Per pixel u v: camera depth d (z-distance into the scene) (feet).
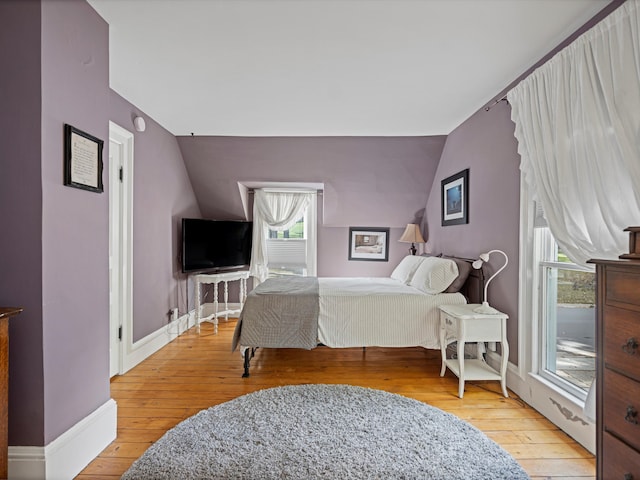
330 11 5.97
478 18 6.15
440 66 7.91
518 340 8.35
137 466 5.61
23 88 4.90
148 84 8.87
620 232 5.37
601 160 5.52
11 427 4.96
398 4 5.79
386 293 10.38
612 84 5.34
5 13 4.90
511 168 8.71
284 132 12.95
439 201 14.25
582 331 6.81
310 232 17.49
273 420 7.03
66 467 5.32
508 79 8.55
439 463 5.72
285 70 8.12
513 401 8.13
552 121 6.68
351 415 7.25
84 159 5.72
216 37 6.78
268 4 5.79
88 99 5.87
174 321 13.35
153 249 11.64
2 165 4.90
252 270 17.03
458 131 12.10
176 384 9.03
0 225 4.90
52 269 5.11
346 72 8.20
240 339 9.70
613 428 3.95
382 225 16.93
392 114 11.03
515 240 8.54
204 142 13.75
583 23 6.28
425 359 11.03
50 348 5.08
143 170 10.93
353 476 5.40
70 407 5.49
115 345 9.58
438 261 10.87
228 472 5.47
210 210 16.44
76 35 5.56
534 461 5.92
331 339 9.87
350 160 14.38
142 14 6.07
